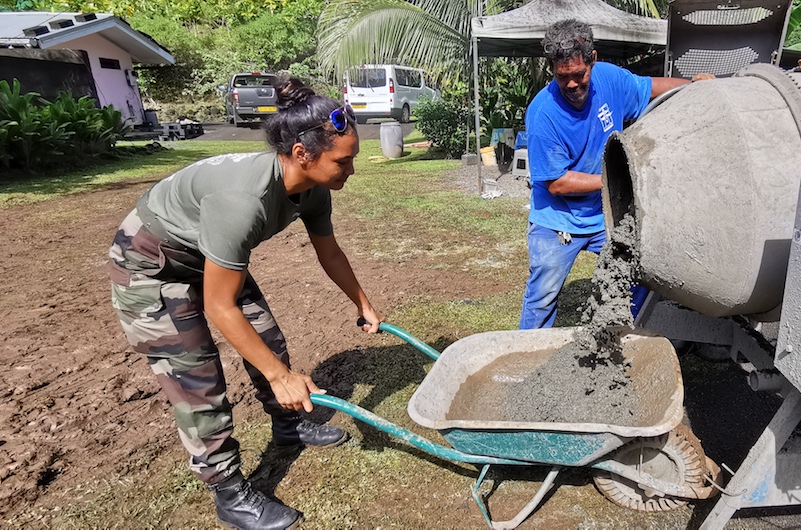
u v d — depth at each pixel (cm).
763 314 205
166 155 1488
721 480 211
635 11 1025
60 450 287
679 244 197
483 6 1052
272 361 193
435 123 1254
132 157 1448
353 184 996
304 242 651
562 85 252
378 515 235
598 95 267
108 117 1407
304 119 169
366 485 252
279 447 282
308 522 233
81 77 1752
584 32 242
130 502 250
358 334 402
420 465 264
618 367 242
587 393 240
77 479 266
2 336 423
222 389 219
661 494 211
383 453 273
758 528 216
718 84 204
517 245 582
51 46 1519
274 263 577
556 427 185
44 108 1258
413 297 459
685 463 202
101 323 445
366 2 988
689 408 292
